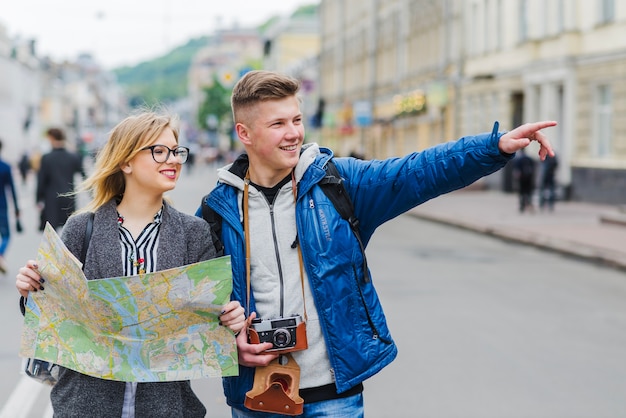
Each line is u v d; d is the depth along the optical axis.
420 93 43.09
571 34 29.14
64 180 11.25
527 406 6.07
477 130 37.44
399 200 3.36
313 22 95.44
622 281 12.89
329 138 69.38
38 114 100.75
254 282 3.32
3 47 79.19
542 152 3.24
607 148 28.39
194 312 3.18
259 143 3.26
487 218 24.06
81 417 3.23
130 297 3.12
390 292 11.36
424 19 44.69
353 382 3.27
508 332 8.73
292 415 3.26
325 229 3.28
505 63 34.53
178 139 3.36
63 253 3.07
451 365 7.28
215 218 3.40
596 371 7.12
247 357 3.23
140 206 3.31
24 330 3.22
